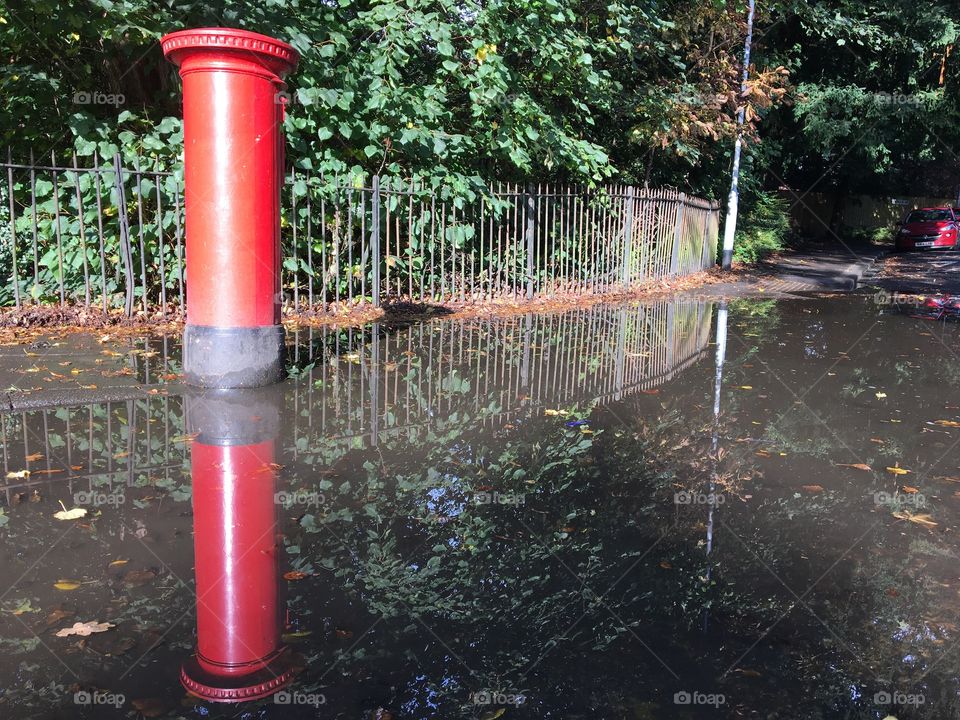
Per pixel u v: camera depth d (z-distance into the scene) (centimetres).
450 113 934
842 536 305
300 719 187
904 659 221
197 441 406
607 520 317
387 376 580
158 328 721
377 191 855
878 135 2517
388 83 890
